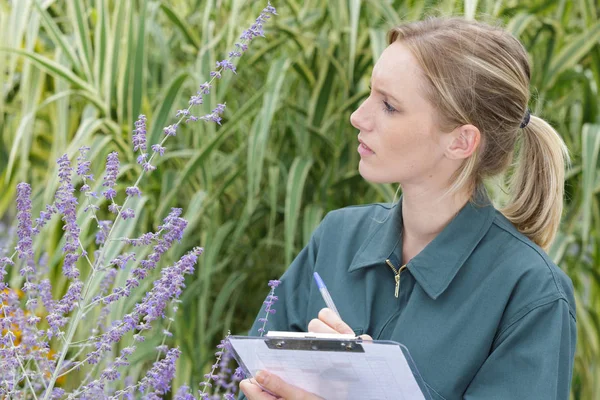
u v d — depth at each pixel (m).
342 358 1.07
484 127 1.26
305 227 2.51
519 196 1.37
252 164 2.35
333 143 2.62
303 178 2.47
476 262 1.26
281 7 2.86
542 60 2.69
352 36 2.35
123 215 1.21
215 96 2.49
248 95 2.86
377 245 1.36
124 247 2.38
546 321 1.19
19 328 1.34
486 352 1.22
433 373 1.22
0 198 2.64
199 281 2.48
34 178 2.86
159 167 2.50
